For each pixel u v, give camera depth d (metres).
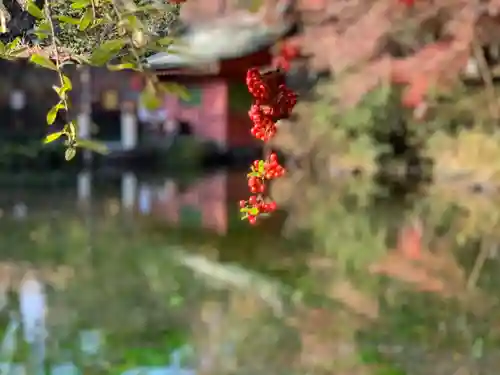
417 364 4.10
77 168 17.14
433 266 6.75
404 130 13.81
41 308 5.39
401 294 5.77
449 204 10.79
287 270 6.76
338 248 7.80
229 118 19.03
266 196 2.84
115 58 1.85
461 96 11.91
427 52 10.70
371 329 4.83
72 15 1.84
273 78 2.24
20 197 12.71
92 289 6.04
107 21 1.68
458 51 10.44
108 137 18.12
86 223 9.75
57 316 5.18
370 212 10.39
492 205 10.50
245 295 5.76
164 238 8.52
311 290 5.95
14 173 16.20
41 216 10.38
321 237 8.52
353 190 12.82
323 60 11.34
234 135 19.25
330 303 5.48
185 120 19.52
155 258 7.32
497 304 5.39
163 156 18.27
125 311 5.28
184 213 10.72
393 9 10.74
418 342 4.49
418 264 6.89
